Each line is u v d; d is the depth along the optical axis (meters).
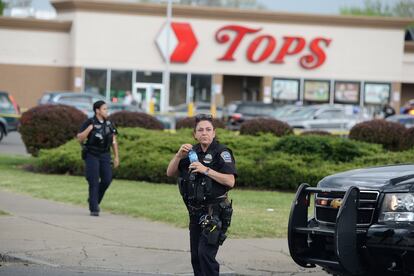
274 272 19.03
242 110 74.62
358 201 15.37
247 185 35.19
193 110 74.94
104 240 21.98
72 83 92.56
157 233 23.36
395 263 15.19
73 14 92.69
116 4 92.12
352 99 98.56
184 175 15.45
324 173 33.59
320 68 97.44
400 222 15.05
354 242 15.20
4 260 19.42
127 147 37.47
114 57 93.25
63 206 28.75
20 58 92.69
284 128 42.00
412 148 38.09
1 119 59.47
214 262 15.15
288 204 29.80
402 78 102.00
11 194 31.69
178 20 94.44
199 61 95.19
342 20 97.19
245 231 23.81
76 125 41.66
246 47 95.81
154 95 94.25
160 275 18.38
